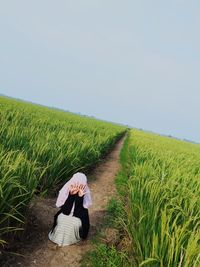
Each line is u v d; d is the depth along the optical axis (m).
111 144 11.40
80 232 3.26
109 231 3.63
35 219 3.54
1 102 15.53
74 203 3.25
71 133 7.58
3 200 2.61
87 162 6.29
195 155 12.27
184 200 3.37
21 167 3.09
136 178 3.88
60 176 4.41
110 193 5.34
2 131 4.92
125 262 2.73
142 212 2.80
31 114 11.85
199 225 2.85
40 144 4.59
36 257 2.89
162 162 5.83
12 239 2.99
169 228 2.47
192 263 2.10
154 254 2.19
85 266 2.88
